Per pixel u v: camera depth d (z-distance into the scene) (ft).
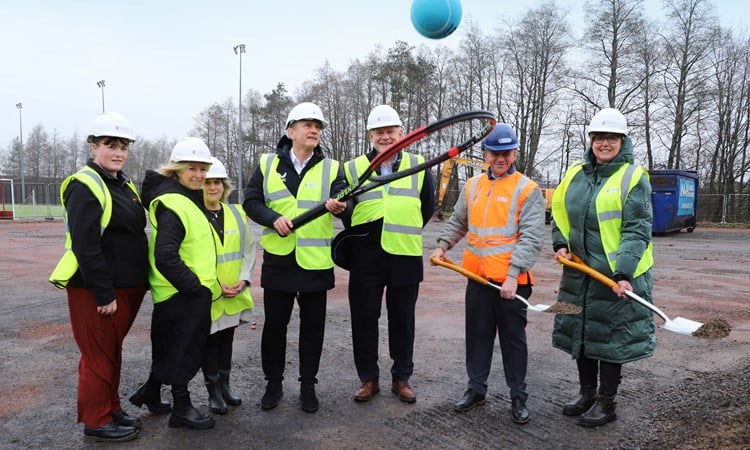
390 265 12.28
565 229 12.05
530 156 120.26
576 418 11.76
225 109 192.85
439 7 10.05
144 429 11.21
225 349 12.48
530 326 19.86
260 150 172.65
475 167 81.76
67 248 10.25
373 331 12.69
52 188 164.25
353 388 13.57
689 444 10.21
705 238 65.82
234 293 12.12
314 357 12.10
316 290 11.72
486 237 11.89
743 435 10.26
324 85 158.92
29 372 14.79
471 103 130.31
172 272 10.50
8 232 66.90
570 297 11.67
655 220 68.08
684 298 25.40
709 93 100.37
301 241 11.69
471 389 12.12
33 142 231.91
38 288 27.55
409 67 128.77
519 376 11.66
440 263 12.42
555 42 115.55
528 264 11.30
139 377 14.37
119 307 10.58
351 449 10.32
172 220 10.74
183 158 10.95
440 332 19.03
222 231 12.23
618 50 101.40
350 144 158.81
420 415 11.91
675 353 16.44
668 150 109.19
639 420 11.57
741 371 14.35
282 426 11.34
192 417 11.19
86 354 10.44
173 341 10.96
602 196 11.19
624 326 10.96
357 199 12.48
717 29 99.45
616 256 10.94
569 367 15.21
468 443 10.55
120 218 10.36
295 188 12.01
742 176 105.09
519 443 10.55
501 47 119.65
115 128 10.31
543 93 117.39
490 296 12.02
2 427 11.32
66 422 11.58
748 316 21.62
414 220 12.43
